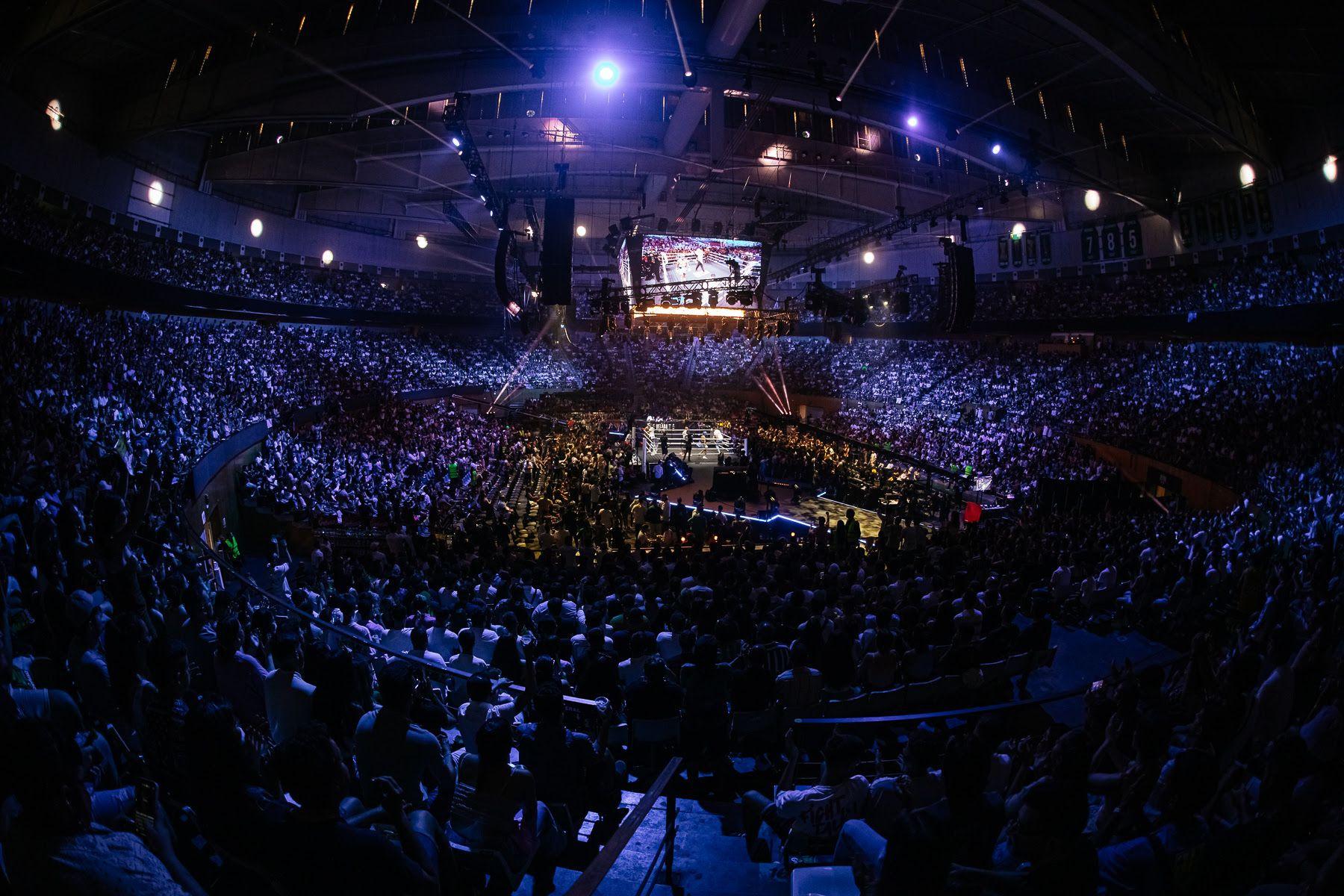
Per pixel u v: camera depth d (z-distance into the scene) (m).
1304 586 13.20
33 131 36.00
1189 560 16.62
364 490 30.11
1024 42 35.59
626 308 37.50
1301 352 37.09
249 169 47.94
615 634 10.10
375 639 10.38
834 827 5.30
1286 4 30.45
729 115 44.38
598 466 41.56
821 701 8.56
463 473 38.03
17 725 2.88
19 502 10.06
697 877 5.85
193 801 3.34
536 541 29.72
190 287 44.31
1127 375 45.59
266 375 39.12
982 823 3.92
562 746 5.79
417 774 4.80
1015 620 16.11
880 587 15.04
